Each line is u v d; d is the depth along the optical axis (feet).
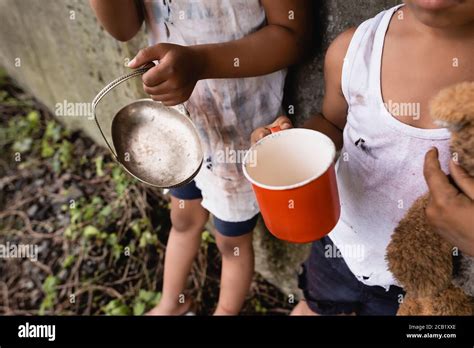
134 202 7.02
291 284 5.81
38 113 8.95
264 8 3.66
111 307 6.26
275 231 2.89
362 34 2.93
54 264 6.89
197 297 6.15
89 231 6.95
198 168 3.28
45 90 8.28
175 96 3.29
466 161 2.29
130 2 3.95
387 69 2.82
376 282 3.49
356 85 2.95
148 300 6.24
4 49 8.48
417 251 2.67
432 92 2.67
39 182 7.91
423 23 2.42
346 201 3.36
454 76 2.62
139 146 3.47
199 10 3.64
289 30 3.61
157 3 3.83
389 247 2.81
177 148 3.45
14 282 6.91
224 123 4.10
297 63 4.07
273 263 5.80
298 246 5.28
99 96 3.15
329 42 3.74
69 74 7.20
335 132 3.55
